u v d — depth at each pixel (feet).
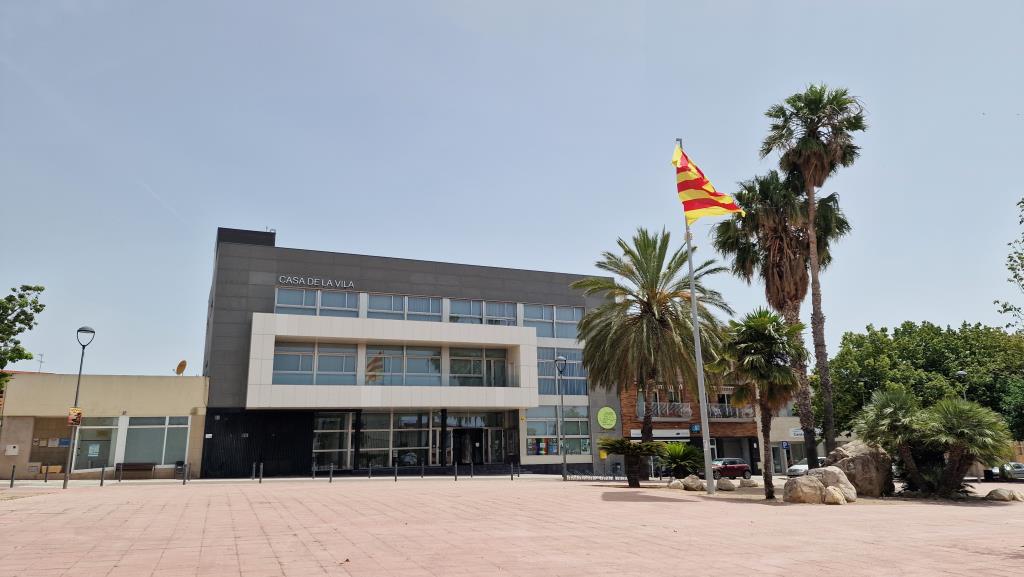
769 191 93.91
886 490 68.18
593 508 45.68
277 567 22.22
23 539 29.53
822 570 21.97
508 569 21.94
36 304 73.82
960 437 64.44
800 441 161.38
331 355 120.26
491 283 138.31
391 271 129.18
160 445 105.81
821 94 90.99
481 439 132.36
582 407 140.46
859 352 140.87
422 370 126.93
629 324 83.30
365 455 120.98
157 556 24.62
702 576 20.80
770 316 62.95
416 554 25.11
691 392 85.35
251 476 108.88
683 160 73.67
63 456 101.96
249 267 118.21
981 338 136.36
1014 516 44.80
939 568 22.35
